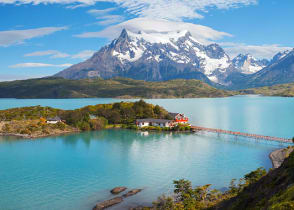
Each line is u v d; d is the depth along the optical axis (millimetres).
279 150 136000
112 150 139125
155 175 100000
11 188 88062
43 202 77812
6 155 130625
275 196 41625
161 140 165250
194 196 74938
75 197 81125
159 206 71812
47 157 126500
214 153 132125
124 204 75625
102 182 93188
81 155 129750
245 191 58562
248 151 136125
